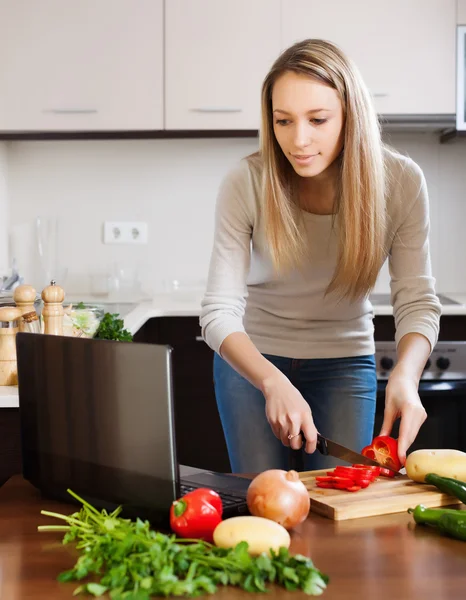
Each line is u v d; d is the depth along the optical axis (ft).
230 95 10.84
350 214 5.64
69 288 12.21
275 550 3.38
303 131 5.22
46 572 3.42
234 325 5.69
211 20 10.77
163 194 12.17
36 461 4.41
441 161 12.10
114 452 3.98
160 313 10.42
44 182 12.13
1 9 10.80
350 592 3.16
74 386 4.13
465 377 10.08
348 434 6.65
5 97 10.87
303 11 10.77
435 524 3.85
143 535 3.33
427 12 10.76
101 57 10.82
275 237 5.85
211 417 10.66
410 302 6.16
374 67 10.81
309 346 6.64
